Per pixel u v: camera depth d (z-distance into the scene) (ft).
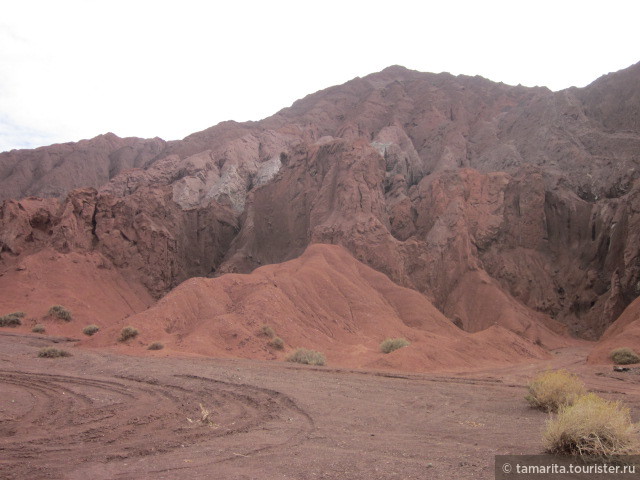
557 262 298.76
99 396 59.52
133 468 29.12
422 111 530.27
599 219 293.43
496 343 157.07
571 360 153.48
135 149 632.79
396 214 322.14
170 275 284.41
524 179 319.27
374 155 305.73
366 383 77.66
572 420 31.12
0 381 71.56
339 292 197.67
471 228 307.58
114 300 232.32
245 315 147.74
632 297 238.68
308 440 37.17
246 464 29.86
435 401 60.54
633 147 322.55
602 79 408.46
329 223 277.03
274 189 355.36
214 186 444.14
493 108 510.58
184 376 76.95
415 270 276.21
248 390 64.39
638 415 48.52
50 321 186.91
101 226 267.18
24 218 248.32
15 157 574.56
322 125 603.67
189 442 36.35
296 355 120.47
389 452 32.91
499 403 59.31
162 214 313.12
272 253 333.42
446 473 27.20
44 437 37.99
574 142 358.43
